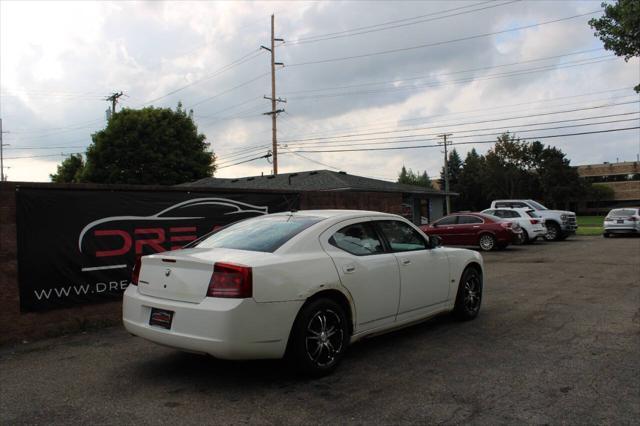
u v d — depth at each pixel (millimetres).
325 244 4973
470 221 18859
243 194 9062
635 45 18391
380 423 3631
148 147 36938
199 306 4176
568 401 3998
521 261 14578
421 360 5105
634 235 25906
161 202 7793
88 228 6898
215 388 4383
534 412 3795
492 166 72938
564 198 74375
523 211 21188
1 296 6039
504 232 18016
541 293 8977
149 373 4836
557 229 22672
